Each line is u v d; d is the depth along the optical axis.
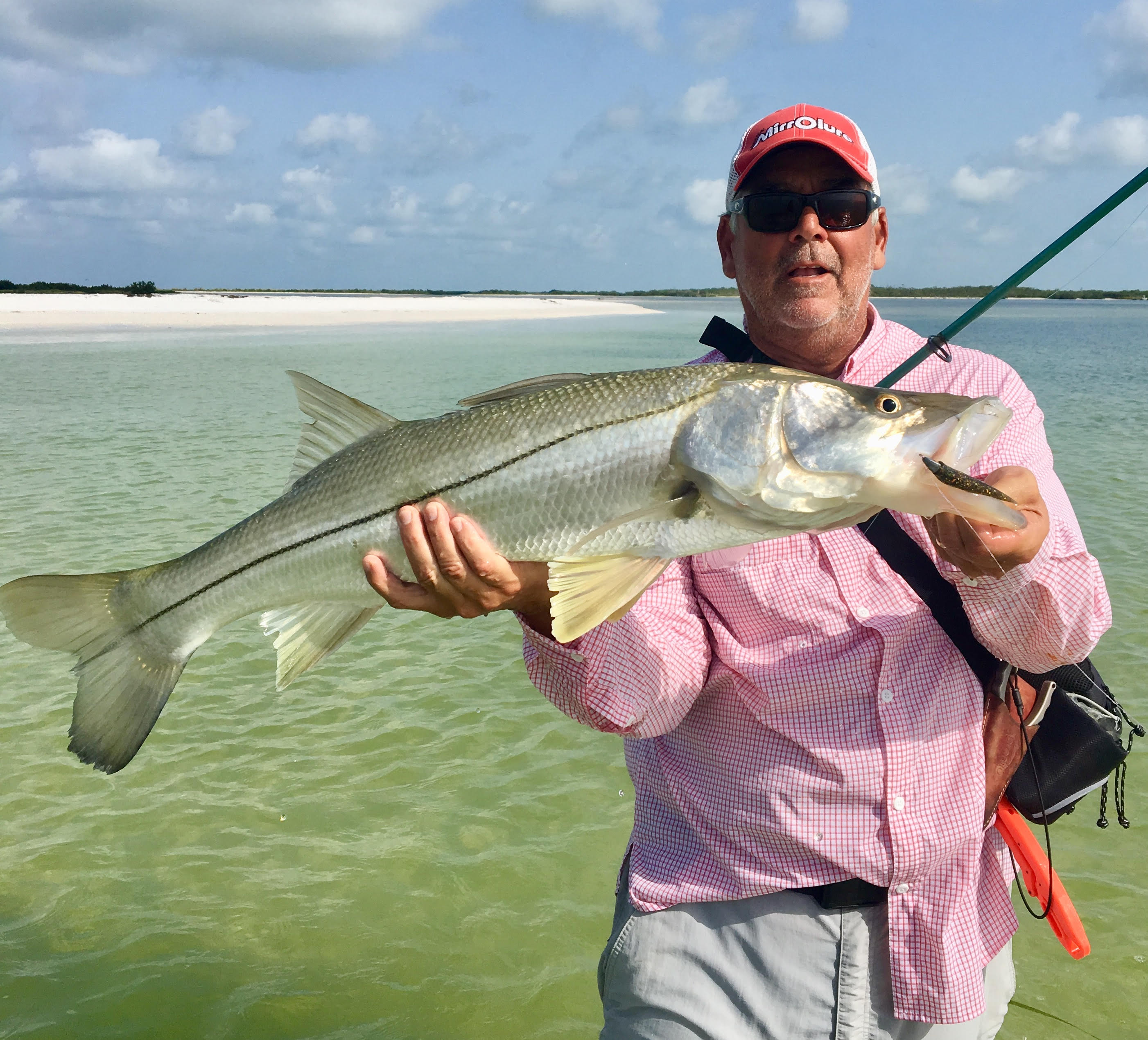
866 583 2.29
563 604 2.15
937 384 2.52
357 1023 3.57
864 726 2.26
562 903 4.21
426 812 4.84
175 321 48.28
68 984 3.71
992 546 1.86
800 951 2.29
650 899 2.42
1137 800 4.84
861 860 2.23
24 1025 3.51
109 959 3.85
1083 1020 3.54
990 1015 2.49
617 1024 2.47
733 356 2.78
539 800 4.95
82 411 17.34
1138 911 4.08
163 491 10.89
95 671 2.75
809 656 2.29
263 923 4.06
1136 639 6.52
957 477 1.86
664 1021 2.37
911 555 2.27
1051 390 22.12
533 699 6.08
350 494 2.50
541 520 2.36
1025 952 3.90
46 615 2.75
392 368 25.88
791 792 2.27
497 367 26.30
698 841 2.43
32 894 4.21
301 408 2.64
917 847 2.22
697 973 2.36
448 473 2.40
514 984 3.78
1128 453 13.52
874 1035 2.29
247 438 14.48
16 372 23.81
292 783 5.09
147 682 2.74
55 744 5.47
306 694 6.12
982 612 2.15
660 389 2.34
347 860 4.47
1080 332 56.88
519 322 58.78
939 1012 2.23
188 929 4.01
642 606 2.40
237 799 4.94
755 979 2.32
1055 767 2.42
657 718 2.36
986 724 2.38
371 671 6.50
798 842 2.26
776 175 2.52
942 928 2.23
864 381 2.59
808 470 2.19
